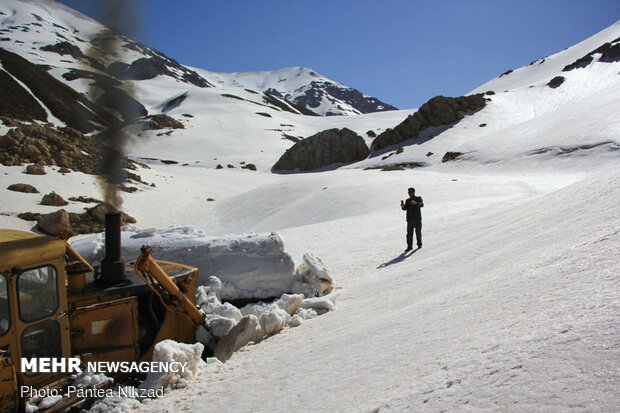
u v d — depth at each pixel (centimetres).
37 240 409
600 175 1041
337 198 4106
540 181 3822
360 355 411
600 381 211
